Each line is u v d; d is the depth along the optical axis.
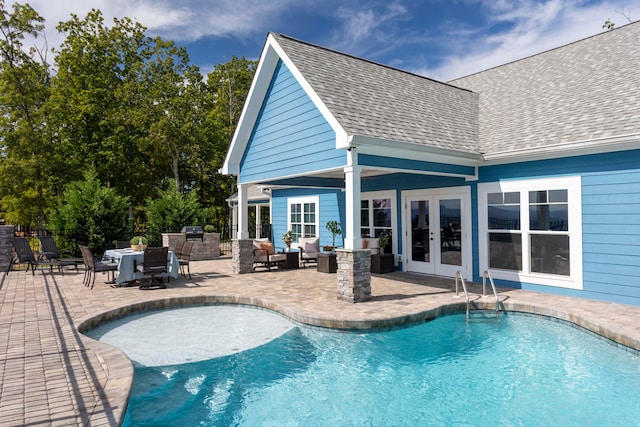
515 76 13.66
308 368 5.81
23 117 22.38
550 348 6.32
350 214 8.19
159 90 30.34
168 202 20.77
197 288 10.02
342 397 5.00
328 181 14.13
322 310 7.56
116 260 10.91
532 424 4.29
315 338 6.86
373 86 10.66
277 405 4.81
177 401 4.88
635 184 7.69
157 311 8.59
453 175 10.08
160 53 32.41
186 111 30.59
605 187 8.10
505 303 8.05
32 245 19.59
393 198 12.71
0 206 24.75
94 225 16.39
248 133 12.33
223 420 4.48
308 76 9.23
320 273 12.59
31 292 9.60
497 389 5.12
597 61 11.20
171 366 5.82
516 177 9.58
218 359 6.07
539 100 11.12
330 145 8.88
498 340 6.71
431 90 12.63
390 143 8.12
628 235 7.79
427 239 11.77
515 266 9.66
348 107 8.80
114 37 30.45
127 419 4.43
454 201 10.99
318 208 16.31
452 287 9.77
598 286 8.20
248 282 10.88
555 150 8.47
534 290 9.25
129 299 8.72
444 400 4.88
